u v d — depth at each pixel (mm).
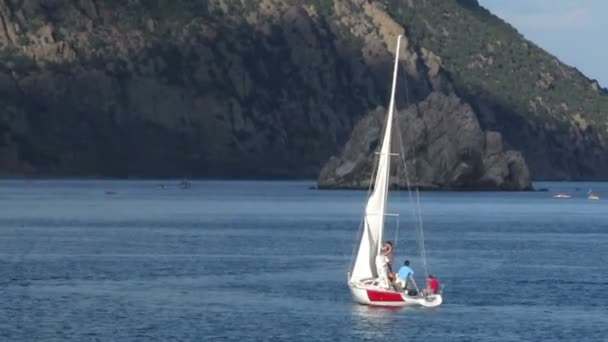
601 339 198125
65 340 192625
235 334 198000
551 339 197875
